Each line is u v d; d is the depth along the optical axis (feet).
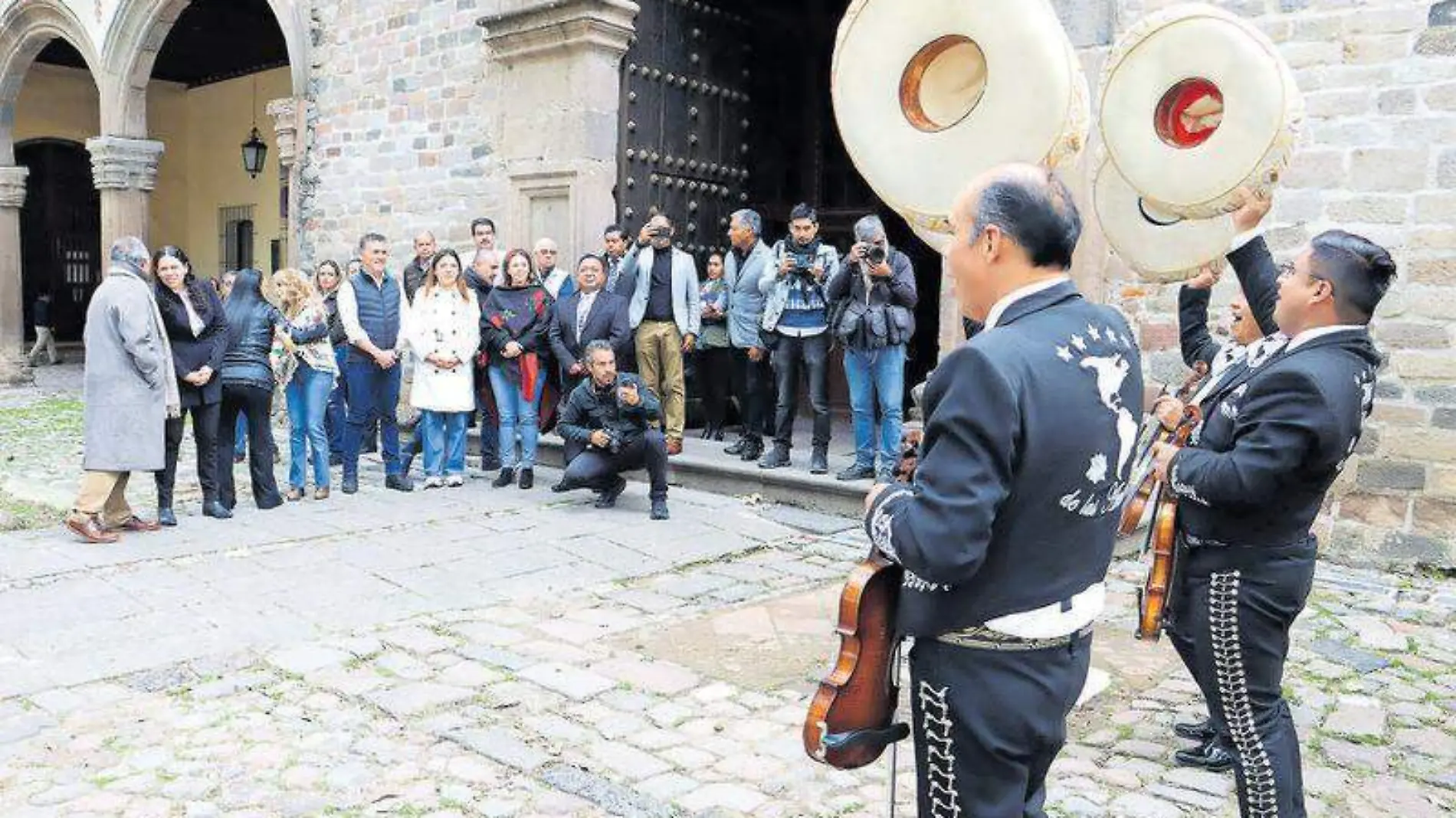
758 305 25.82
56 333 62.69
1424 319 18.60
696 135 31.60
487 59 30.86
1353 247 8.37
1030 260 6.28
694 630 15.61
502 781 10.91
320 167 36.47
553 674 13.79
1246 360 9.50
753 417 26.07
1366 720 12.69
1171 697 13.33
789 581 18.26
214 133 62.03
